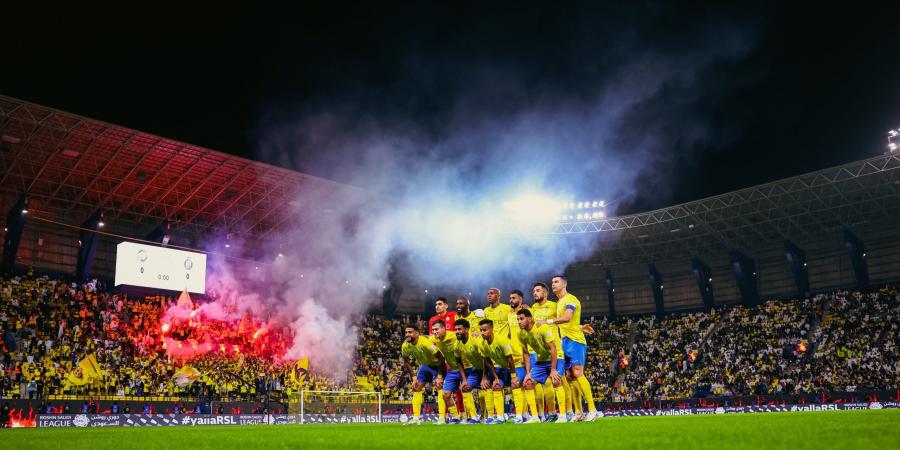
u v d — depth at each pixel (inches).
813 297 2309.3
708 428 340.8
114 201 1979.6
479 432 372.2
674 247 2556.6
